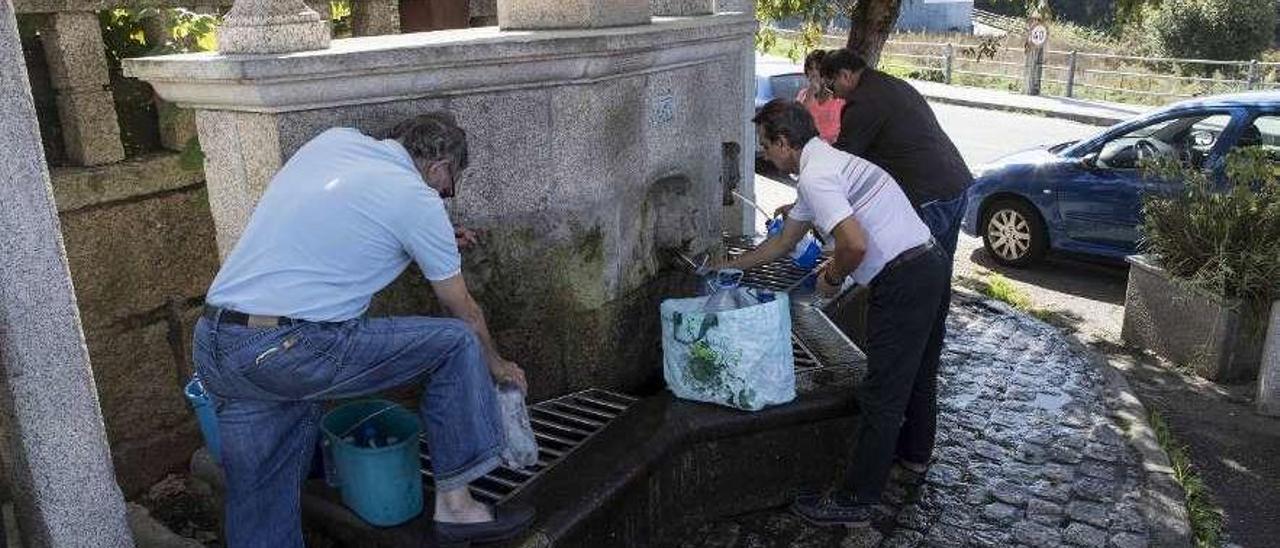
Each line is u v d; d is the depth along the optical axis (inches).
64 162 156.8
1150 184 266.5
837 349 171.3
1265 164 223.5
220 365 101.9
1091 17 1534.2
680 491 143.5
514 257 149.2
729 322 141.4
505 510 118.2
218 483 136.9
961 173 170.4
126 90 163.8
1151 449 176.6
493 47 132.6
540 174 148.8
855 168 139.4
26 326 103.3
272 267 101.2
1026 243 320.2
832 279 141.9
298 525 113.7
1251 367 221.6
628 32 149.2
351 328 103.8
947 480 166.1
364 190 102.7
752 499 152.1
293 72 115.6
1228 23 943.7
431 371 110.0
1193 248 225.9
